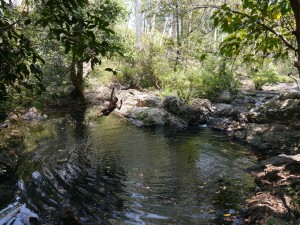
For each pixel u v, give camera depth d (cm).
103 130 1283
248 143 1084
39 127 1292
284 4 324
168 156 931
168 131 1283
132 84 2327
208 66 1655
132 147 1030
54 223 520
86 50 278
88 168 817
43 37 1102
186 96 1688
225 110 1525
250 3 385
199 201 620
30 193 650
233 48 462
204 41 882
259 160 897
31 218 534
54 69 1720
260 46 462
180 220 542
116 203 612
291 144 973
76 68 1873
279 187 620
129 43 1838
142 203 613
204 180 736
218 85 1767
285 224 443
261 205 537
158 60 2092
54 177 746
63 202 612
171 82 1781
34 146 1016
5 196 620
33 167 814
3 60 259
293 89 2209
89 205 602
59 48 1490
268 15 405
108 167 827
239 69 1894
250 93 2019
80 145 1044
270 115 1183
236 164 858
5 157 863
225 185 702
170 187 695
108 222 537
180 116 1463
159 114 1430
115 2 1459
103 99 1983
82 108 1777
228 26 407
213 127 1360
